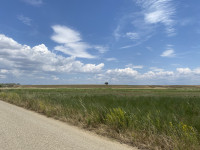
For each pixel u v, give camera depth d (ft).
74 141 17.17
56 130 21.50
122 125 21.56
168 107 32.60
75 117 28.66
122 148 15.81
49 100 48.52
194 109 29.78
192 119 21.18
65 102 42.70
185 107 31.68
